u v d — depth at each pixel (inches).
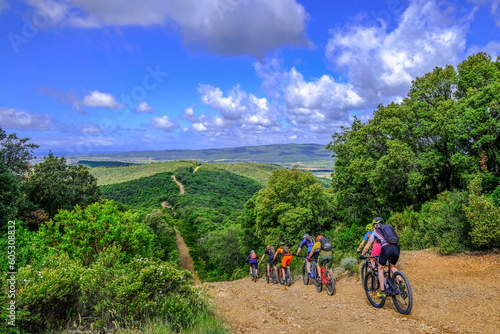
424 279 262.7
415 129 814.5
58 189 1038.4
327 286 278.7
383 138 892.0
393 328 175.5
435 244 369.4
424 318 184.7
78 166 1525.6
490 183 595.5
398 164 757.3
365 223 791.1
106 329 176.4
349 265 339.6
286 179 1127.0
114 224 481.1
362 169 853.2
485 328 160.4
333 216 1090.1
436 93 874.8
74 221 467.8
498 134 600.4
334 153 1048.2
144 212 2874.0
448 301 206.8
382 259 211.3
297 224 966.4
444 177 832.9
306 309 243.4
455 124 656.4
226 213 3722.9
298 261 551.2
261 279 468.8
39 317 170.2
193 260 1979.6
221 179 5979.3
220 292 363.6
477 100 619.8
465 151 696.4
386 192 824.3
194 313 214.1
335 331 183.8
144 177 5767.7
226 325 208.4
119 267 248.8
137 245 485.7
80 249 418.0
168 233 2097.7
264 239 1141.1
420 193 872.9
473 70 766.5
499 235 285.9
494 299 198.1
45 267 218.4
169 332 175.9
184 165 7022.6
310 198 1018.7
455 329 163.8
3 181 656.4
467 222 323.6
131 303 193.0
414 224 485.7
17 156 947.3
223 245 1675.7
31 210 917.8
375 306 221.8
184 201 4033.0
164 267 227.8
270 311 252.1
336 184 1023.6
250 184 6058.1
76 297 191.8
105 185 5438.0
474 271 261.3
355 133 1014.4
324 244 288.5
